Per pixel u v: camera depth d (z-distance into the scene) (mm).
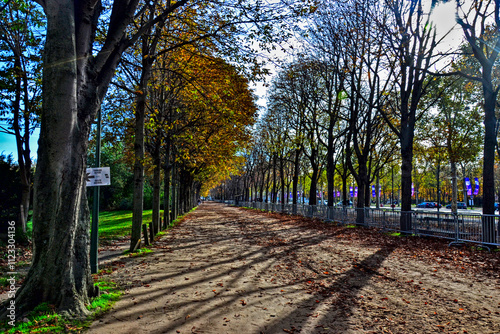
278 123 34406
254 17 8617
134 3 5629
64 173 4746
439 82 19688
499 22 11664
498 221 10828
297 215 30891
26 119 13789
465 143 21688
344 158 33875
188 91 12312
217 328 4500
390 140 29984
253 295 6039
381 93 18594
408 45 14945
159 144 16172
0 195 14375
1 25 12328
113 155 42844
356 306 5434
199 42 11031
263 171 50594
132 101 14602
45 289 4645
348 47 17172
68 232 4812
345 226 19719
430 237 13555
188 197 43062
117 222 28172
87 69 5238
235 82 11055
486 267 8305
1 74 12359
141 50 12219
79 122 5043
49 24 4648
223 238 14500
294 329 4469
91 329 4398
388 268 8281
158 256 10078
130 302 5598
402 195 16031
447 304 5535
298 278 7305
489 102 11969
